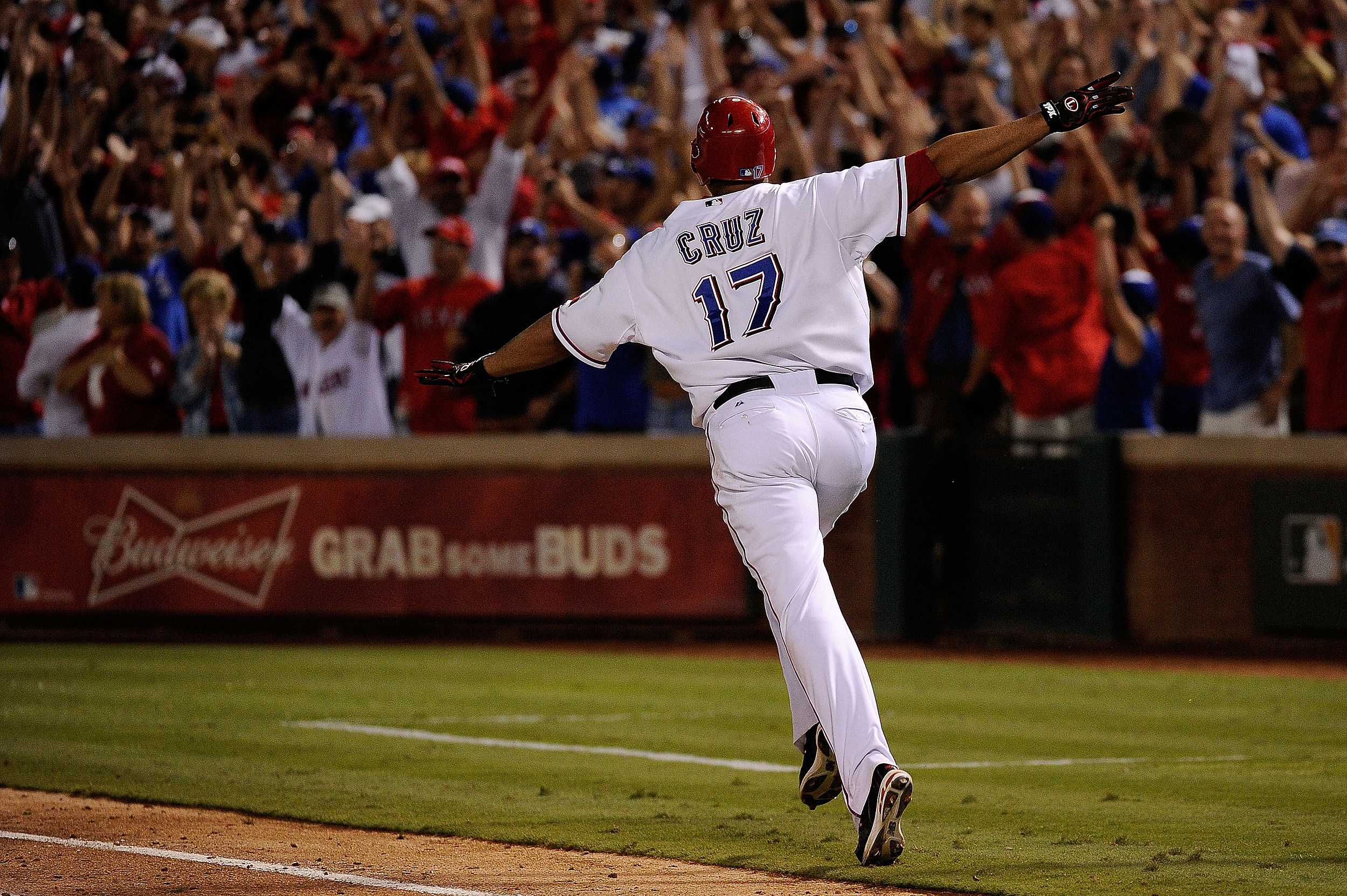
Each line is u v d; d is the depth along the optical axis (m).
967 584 38.56
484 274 44.53
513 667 34.69
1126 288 37.81
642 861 16.42
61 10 60.72
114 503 41.41
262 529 40.88
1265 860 16.06
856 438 15.41
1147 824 18.19
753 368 15.41
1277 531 35.88
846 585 39.06
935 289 40.06
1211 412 38.47
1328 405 36.81
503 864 16.30
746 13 56.31
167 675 33.19
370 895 14.89
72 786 20.95
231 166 47.16
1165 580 36.88
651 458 39.31
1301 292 37.59
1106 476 36.75
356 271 43.00
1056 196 40.88
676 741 24.86
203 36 60.31
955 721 26.94
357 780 21.41
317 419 42.22
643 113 52.78
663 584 39.25
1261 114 44.44
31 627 41.69
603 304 15.94
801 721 15.98
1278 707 28.41
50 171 45.56
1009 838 17.41
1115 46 48.28
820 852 16.70
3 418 44.09
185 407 42.78
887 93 49.97
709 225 15.59
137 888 15.25
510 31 55.25
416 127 49.78
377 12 59.94
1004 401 40.06
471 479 40.06
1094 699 29.53
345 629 40.62
